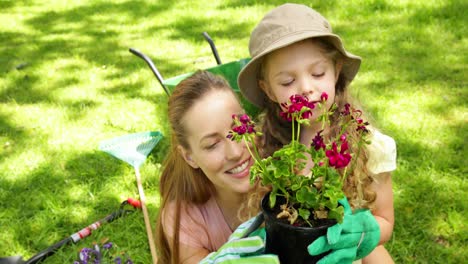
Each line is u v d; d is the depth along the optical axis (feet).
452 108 11.66
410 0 17.99
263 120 6.55
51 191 10.61
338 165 4.07
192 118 5.81
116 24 20.85
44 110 14.14
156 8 22.07
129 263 7.10
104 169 11.10
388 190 6.23
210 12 20.54
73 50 18.49
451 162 9.93
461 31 15.35
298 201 4.37
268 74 5.87
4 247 9.36
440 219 8.80
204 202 6.70
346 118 5.13
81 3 24.23
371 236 5.05
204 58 16.37
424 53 14.40
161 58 16.81
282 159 4.40
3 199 10.51
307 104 4.38
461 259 8.03
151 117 13.03
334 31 16.67
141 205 9.82
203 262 5.28
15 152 12.12
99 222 9.52
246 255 4.92
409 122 11.23
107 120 13.16
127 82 15.34
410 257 8.27
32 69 17.10
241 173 5.92
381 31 16.14
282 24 5.65
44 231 9.57
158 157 11.21
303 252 4.45
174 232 6.60
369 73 13.55
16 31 21.22
